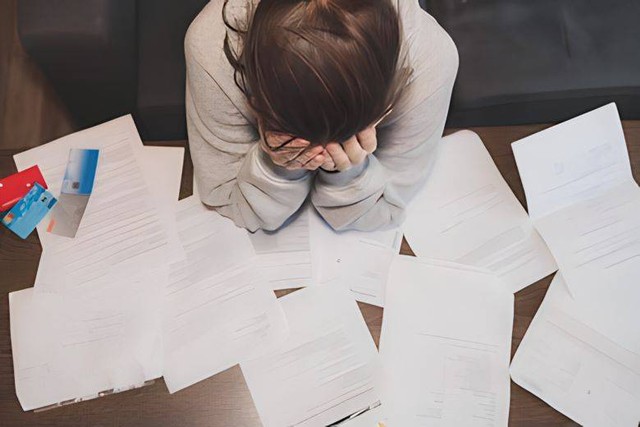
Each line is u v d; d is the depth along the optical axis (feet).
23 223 2.83
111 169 2.91
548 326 2.73
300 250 2.83
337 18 1.73
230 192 2.78
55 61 3.52
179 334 2.70
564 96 3.61
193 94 2.60
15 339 2.71
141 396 2.62
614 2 3.73
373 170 2.61
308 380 2.66
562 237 2.84
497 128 3.00
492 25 3.72
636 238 2.82
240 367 2.66
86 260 2.80
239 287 2.76
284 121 1.91
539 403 2.66
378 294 2.78
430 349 2.71
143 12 3.76
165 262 2.79
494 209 2.90
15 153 2.93
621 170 2.90
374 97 1.86
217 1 2.57
